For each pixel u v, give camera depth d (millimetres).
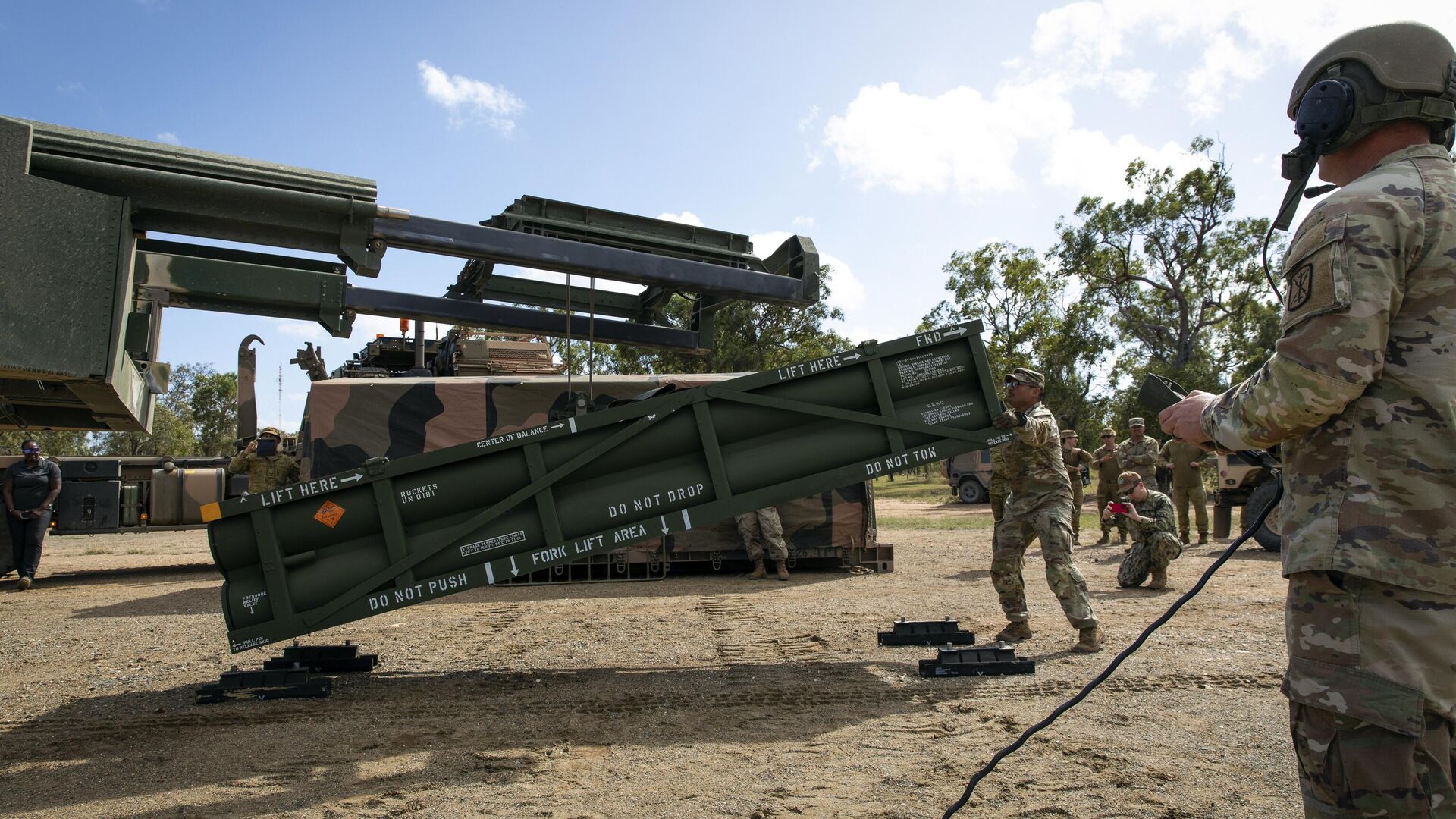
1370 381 1843
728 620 8055
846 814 3502
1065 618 7730
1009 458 6715
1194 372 40312
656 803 3656
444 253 6789
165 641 7605
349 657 6211
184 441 51031
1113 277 45125
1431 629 1799
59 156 5473
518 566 5203
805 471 5559
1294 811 3449
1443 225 1875
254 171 6027
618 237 7535
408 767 4160
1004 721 4703
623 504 5352
